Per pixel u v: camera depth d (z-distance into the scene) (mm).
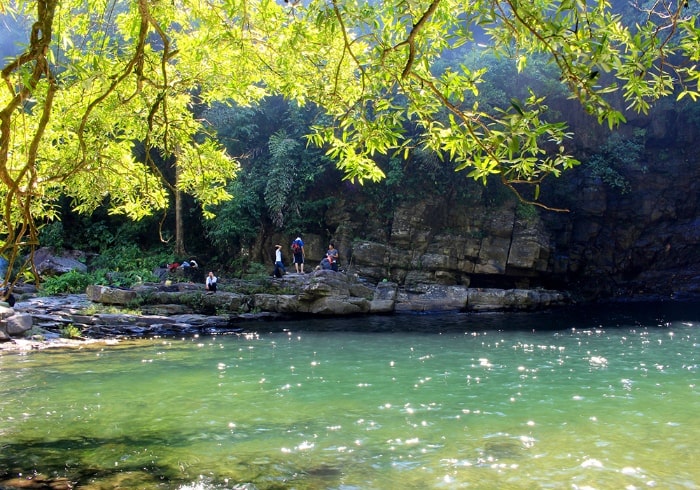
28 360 13141
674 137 29797
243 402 9008
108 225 29938
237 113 27703
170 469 6117
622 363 11891
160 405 8859
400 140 26859
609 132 29000
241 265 28078
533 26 3172
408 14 3729
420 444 6863
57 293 22750
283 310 22062
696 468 5988
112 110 5836
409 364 12195
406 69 3381
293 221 27875
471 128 3391
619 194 29547
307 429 7512
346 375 11094
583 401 8781
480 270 25891
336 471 6027
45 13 3768
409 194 27422
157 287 22000
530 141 3131
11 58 4109
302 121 28047
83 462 6348
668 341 14953
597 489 5480
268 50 6168
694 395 9055
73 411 8531
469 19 3404
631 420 7742
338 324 20031
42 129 3939
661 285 29250
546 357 12789
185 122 6711
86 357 13555
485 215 26844
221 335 17625
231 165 7039
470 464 6168
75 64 4832
